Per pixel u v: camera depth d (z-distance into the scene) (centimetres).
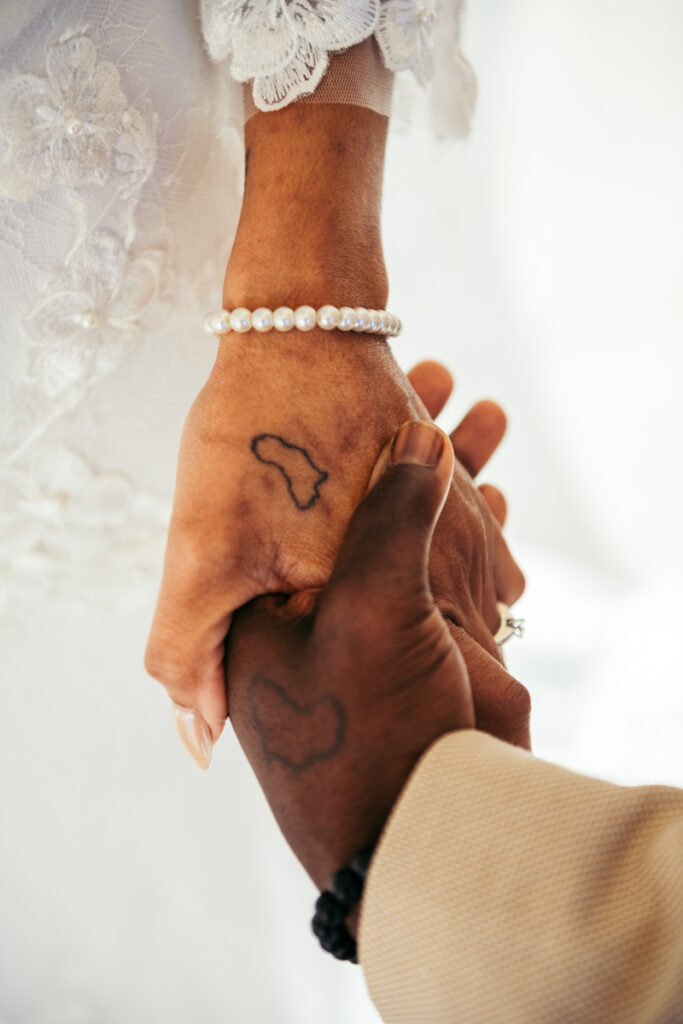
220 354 93
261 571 87
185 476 90
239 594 87
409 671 68
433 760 65
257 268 90
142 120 93
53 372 101
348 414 89
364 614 68
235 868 147
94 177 92
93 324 100
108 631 139
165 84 93
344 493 88
